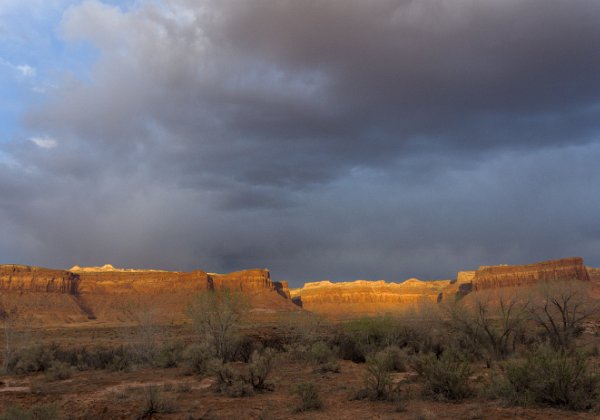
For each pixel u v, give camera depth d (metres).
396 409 13.21
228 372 18.92
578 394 12.63
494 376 16.06
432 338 32.72
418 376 18.31
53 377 23.50
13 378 25.20
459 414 12.30
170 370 26.41
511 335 32.34
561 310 33.28
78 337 62.50
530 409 12.48
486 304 31.73
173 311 155.00
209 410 13.87
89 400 16.09
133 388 18.69
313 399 14.22
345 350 32.12
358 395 15.49
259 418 12.77
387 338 34.25
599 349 28.09
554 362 13.22
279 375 21.98
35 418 12.26
